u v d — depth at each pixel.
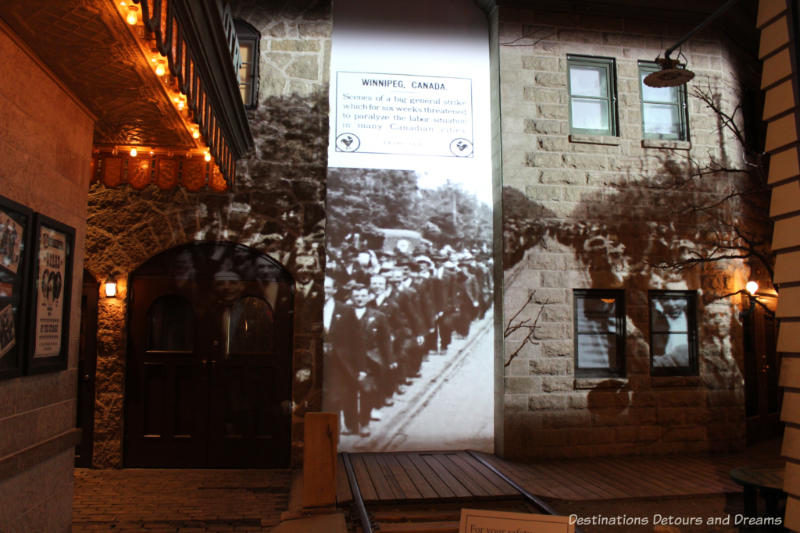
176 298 7.45
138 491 6.25
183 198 7.40
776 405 9.89
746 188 8.88
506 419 7.67
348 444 7.63
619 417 7.96
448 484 6.16
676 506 5.85
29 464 3.72
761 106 9.61
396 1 8.44
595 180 8.26
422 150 8.23
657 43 8.70
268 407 7.38
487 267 8.20
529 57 8.29
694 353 8.38
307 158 7.71
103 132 5.05
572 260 8.06
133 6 3.05
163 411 7.23
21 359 3.66
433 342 7.93
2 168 3.46
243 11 7.84
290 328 7.52
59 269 4.21
